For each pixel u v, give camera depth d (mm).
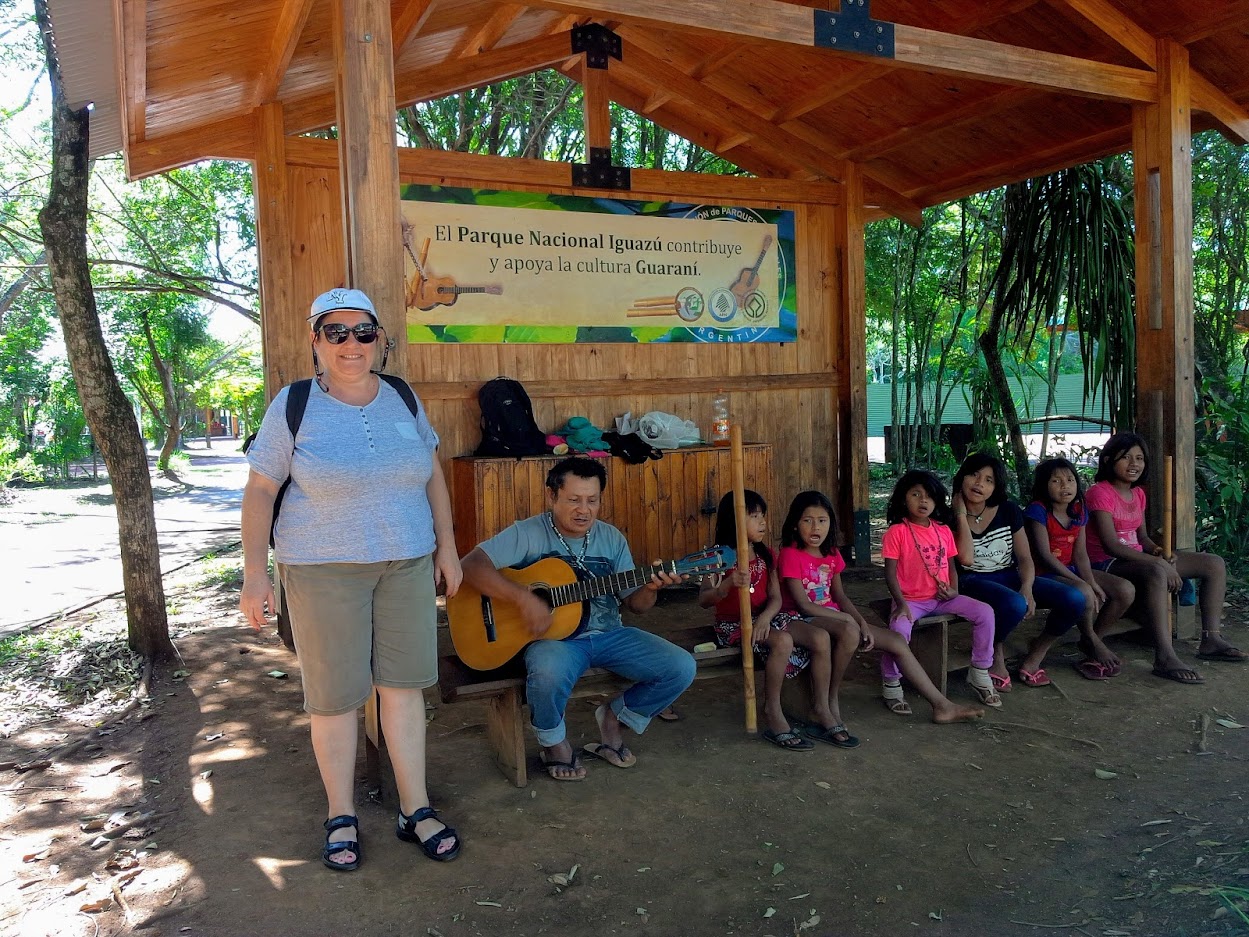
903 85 6305
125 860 2998
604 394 6598
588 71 6598
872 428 23688
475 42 6559
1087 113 6180
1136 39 5328
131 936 2582
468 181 6156
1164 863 2867
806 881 2820
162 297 20016
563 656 3404
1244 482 6465
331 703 2904
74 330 5098
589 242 6516
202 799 3488
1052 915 2613
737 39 4223
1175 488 5438
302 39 5000
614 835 3119
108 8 3951
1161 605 4660
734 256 6977
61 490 20094
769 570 4105
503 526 5898
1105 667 4617
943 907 2670
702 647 4129
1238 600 5922
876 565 7516
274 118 5648
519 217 6309
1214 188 9750
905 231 12633
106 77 4711
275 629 6125
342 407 2885
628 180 6582
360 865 2938
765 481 6812
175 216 13336
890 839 3072
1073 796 3371
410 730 3031
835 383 7383
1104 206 7102
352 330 2836
